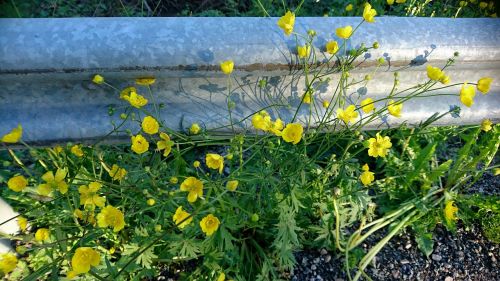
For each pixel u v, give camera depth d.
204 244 0.43
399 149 0.58
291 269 0.45
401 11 0.78
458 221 0.53
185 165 0.46
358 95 0.45
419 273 0.49
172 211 0.42
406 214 0.53
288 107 0.42
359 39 0.40
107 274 0.42
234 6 0.77
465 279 0.48
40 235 0.40
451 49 0.42
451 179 0.53
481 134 0.61
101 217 0.36
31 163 0.56
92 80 0.38
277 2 0.77
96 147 0.43
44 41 0.34
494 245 0.51
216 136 0.43
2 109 0.38
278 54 0.39
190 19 0.38
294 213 0.43
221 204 0.38
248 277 0.46
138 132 0.41
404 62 0.42
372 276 0.48
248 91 0.42
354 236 0.48
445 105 0.47
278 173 0.45
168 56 0.36
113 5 0.76
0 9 0.64
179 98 0.41
